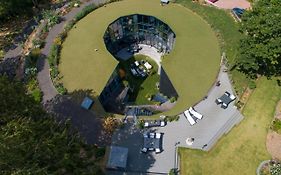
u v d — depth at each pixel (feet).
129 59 362.33
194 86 289.12
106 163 242.37
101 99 296.51
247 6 358.64
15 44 338.34
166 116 269.03
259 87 288.92
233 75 295.69
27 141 177.27
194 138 257.14
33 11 369.71
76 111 275.18
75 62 310.24
